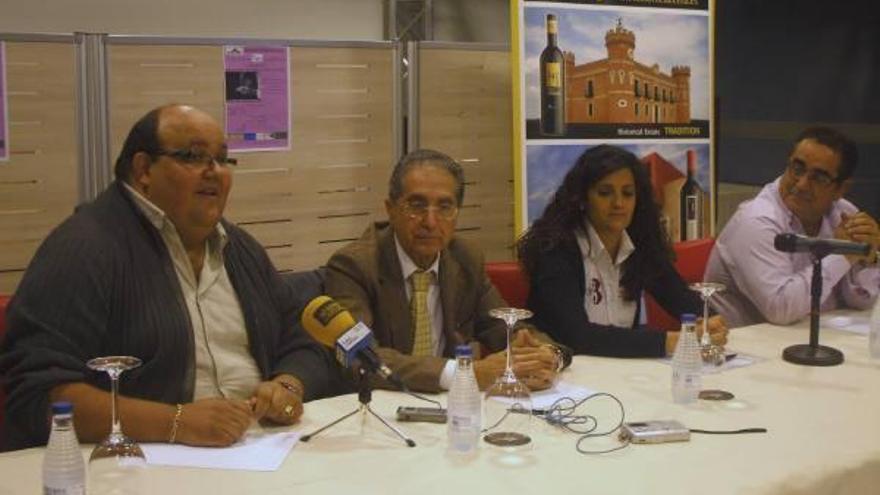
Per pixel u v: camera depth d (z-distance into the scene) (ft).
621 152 9.01
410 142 12.26
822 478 5.62
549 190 12.66
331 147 11.79
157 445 5.77
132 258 6.59
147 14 15.48
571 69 12.71
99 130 10.59
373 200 12.18
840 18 18.88
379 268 7.97
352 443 5.91
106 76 10.55
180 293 6.77
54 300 6.21
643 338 8.11
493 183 12.91
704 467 5.61
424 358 7.16
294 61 11.42
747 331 9.27
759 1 18.93
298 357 7.29
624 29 13.03
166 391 6.64
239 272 7.25
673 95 13.48
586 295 9.04
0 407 7.38
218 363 6.93
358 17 17.29
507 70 12.81
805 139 9.95
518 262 9.38
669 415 6.57
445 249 8.27
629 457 5.74
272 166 11.46
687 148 13.62
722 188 18.93
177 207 6.73
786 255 9.75
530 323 8.93
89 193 10.63
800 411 6.72
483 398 6.56
